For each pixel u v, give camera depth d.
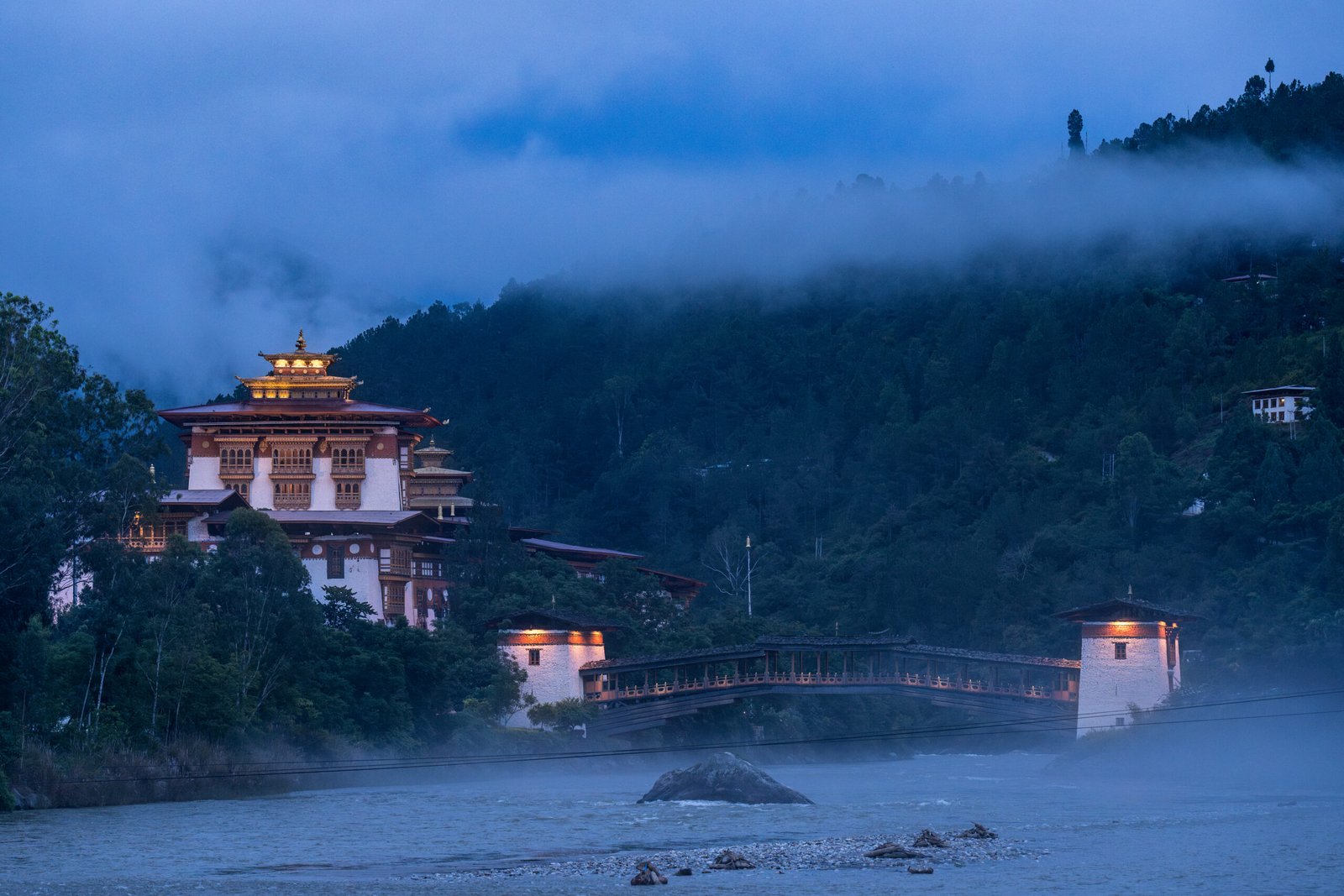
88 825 89.56
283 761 120.25
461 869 70.50
